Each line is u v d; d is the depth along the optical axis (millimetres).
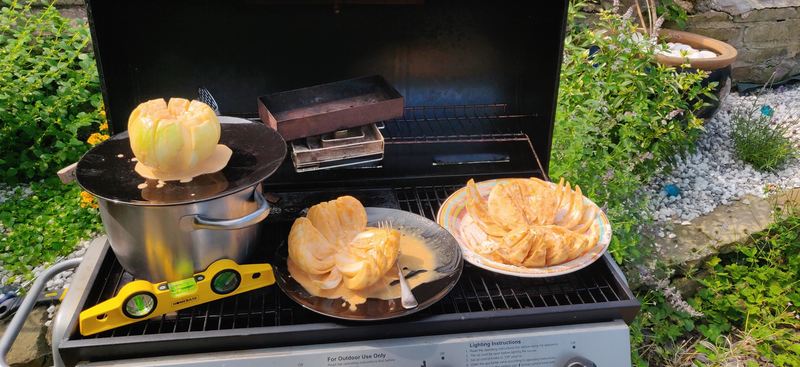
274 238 1680
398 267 1484
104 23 1580
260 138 1506
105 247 1562
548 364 1405
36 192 2992
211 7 1685
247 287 1438
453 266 1513
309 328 1328
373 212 1718
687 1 3873
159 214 1256
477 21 1826
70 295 1421
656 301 2621
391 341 1360
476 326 1392
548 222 1668
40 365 2170
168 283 1366
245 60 1801
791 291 2746
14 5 3082
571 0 3195
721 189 3238
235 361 1301
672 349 2535
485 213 1711
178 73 1775
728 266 2809
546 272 1502
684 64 3053
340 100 1814
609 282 1559
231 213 1326
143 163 1313
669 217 3025
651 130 3053
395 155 2018
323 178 1979
